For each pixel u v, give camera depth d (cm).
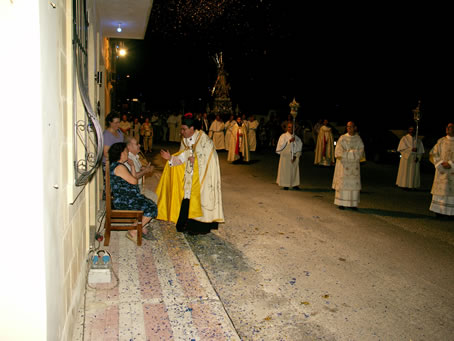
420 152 1241
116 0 846
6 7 233
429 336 418
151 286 480
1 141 239
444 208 883
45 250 253
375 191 1214
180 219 672
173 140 2692
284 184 1191
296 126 2405
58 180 294
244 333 411
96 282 474
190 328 396
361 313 459
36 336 253
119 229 602
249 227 777
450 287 536
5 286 247
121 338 371
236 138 1812
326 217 874
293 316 447
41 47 242
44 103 250
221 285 518
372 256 639
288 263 598
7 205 243
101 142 352
